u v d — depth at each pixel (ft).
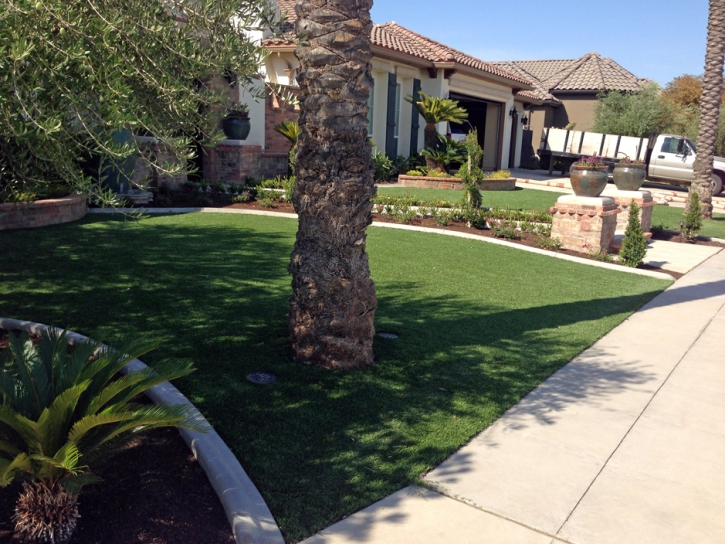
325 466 12.07
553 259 34.60
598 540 10.64
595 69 111.34
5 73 9.52
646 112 97.04
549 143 88.33
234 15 12.68
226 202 44.70
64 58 10.13
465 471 12.46
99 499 10.68
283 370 16.26
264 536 9.82
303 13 15.23
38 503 9.27
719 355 20.63
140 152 12.13
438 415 14.64
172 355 16.69
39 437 9.05
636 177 44.42
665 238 46.55
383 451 12.82
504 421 14.82
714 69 55.52
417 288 26.17
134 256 27.30
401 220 41.93
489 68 78.43
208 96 12.06
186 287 23.16
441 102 62.44
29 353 11.36
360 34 15.20
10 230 30.50
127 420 9.64
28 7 9.51
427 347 19.03
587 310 24.95
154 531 9.96
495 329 21.43
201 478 11.50
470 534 10.52
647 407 16.19
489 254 34.19
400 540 10.19
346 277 16.24
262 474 11.60
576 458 13.34
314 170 15.69
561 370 18.37
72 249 27.73
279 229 36.01
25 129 9.69
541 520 11.07
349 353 16.65
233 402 14.34
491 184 64.39
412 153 69.82
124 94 10.37
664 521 11.31
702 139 56.70
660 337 22.29
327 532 10.25
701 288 30.55
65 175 10.80
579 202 36.86
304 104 15.51
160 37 11.24
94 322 18.75
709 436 14.78
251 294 22.80
